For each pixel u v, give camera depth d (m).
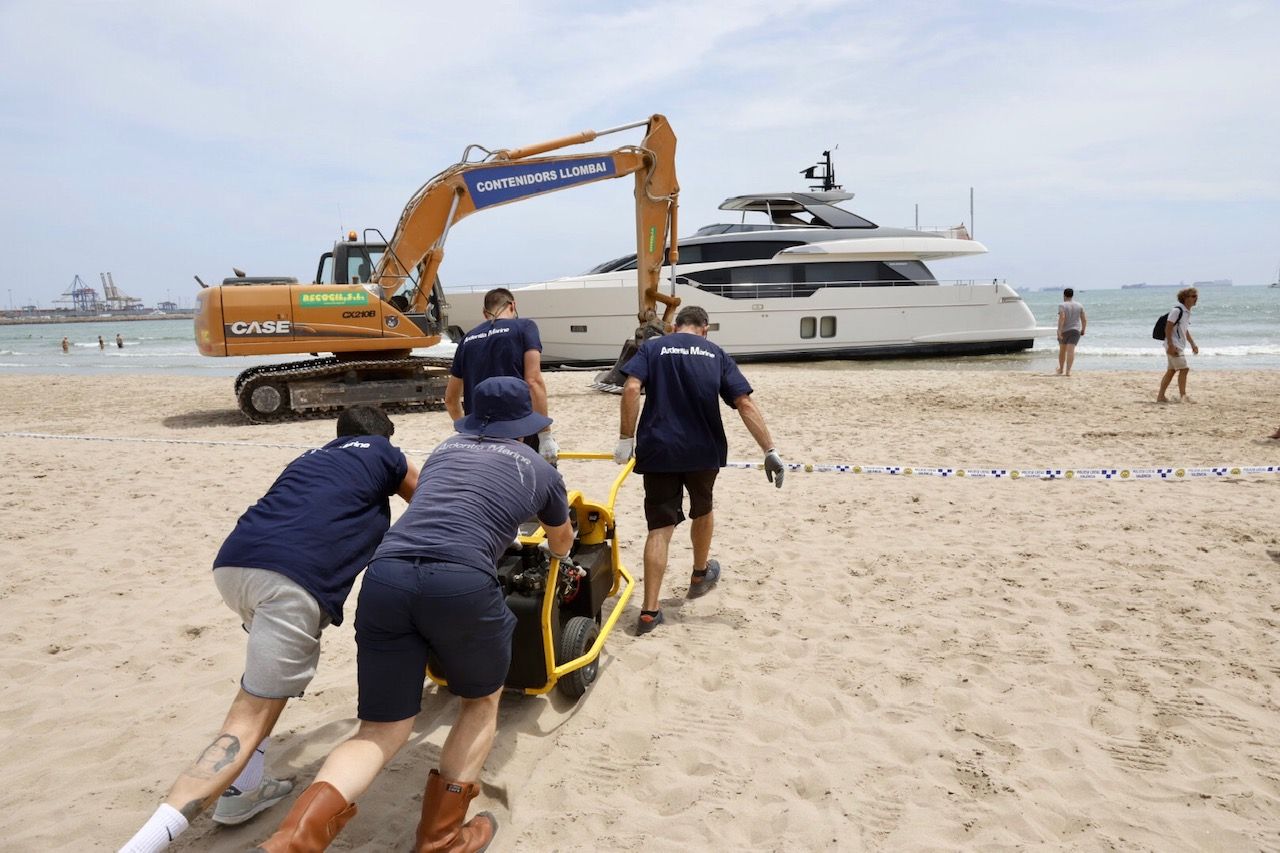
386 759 2.81
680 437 4.85
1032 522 6.99
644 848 3.08
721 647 4.77
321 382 14.78
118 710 4.13
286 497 3.10
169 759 3.67
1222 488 8.00
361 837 3.15
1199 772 3.49
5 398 20.20
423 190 14.91
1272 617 4.95
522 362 5.30
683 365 4.86
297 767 3.62
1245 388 15.91
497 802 3.41
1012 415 13.27
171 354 45.19
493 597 2.92
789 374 20.89
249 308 13.88
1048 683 4.25
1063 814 3.22
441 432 12.84
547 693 4.29
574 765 3.65
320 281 15.89
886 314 25.25
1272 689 4.14
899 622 5.05
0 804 3.35
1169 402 14.24
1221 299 123.88
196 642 4.94
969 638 4.80
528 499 3.16
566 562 3.98
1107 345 31.95
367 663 2.85
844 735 3.83
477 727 3.02
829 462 9.73
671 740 3.82
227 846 3.12
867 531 6.86
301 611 2.89
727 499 7.99
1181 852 3.00
